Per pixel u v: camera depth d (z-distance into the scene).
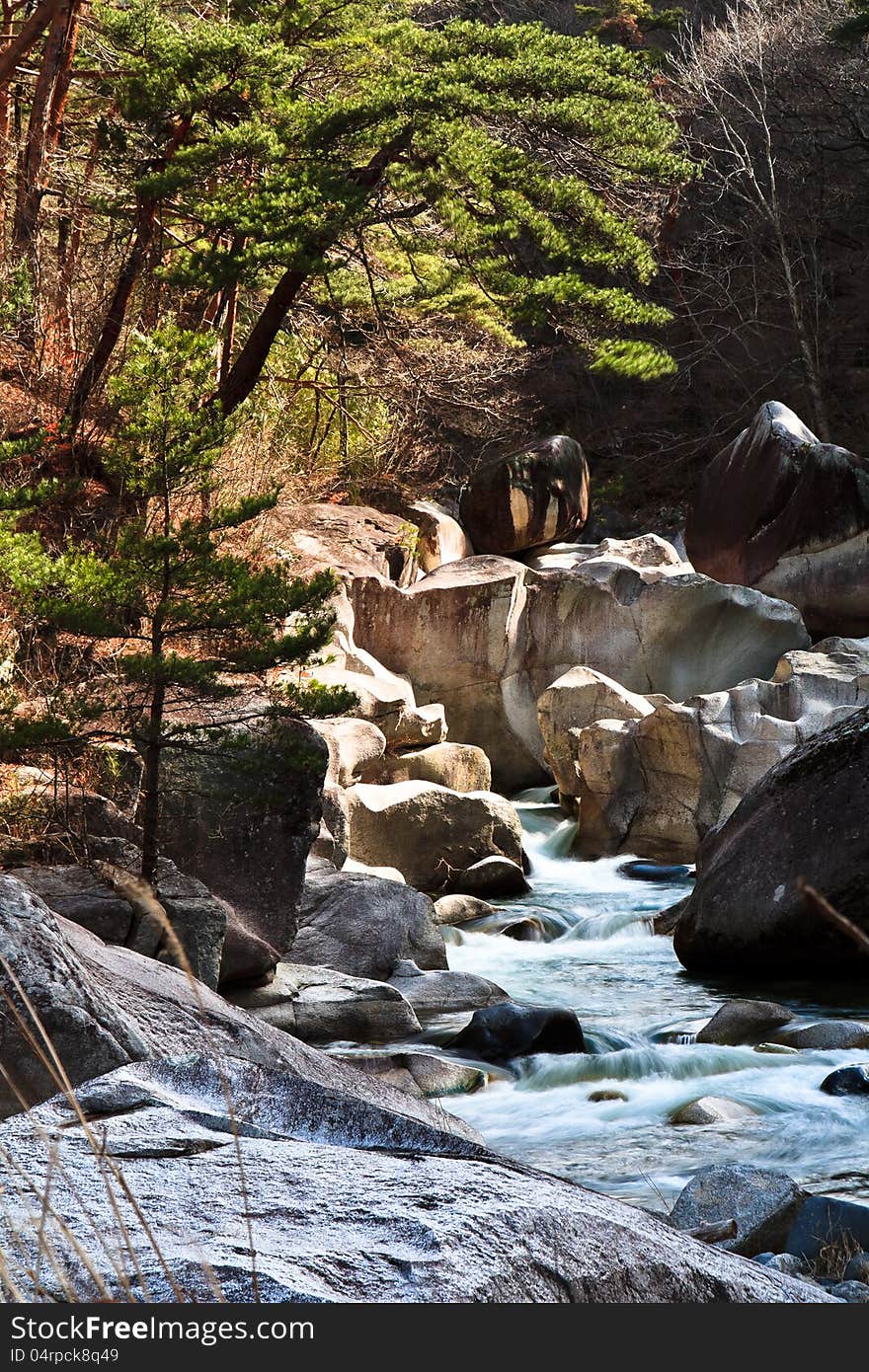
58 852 9.23
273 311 18.17
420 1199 2.39
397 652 19.67
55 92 18.11
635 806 16.92
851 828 10.95
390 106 16.62
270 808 10.34
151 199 17.34
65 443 15.14
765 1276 2.67
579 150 18.08
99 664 10.71
